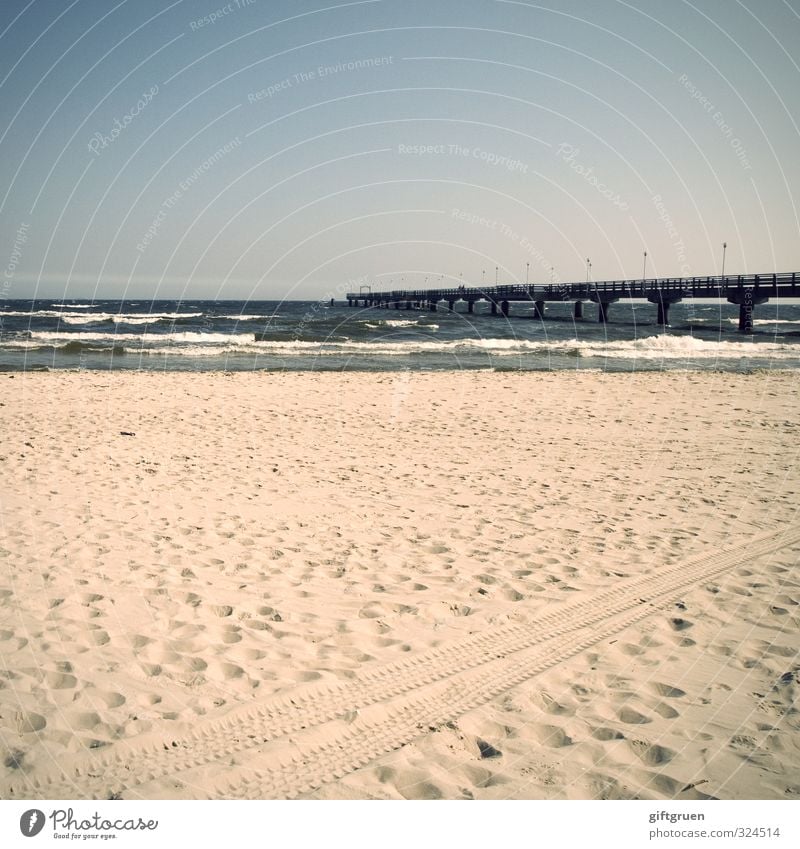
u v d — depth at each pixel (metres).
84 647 3.98
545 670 3.86
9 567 5.07
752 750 3.15
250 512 6.66
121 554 5.41
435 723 3.37
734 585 5.05
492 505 7.11
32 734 3.20
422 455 9.50
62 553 5.38
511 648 4.11
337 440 10.41
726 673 3.82
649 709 3.48
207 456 9.05
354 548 5.73
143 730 3.25
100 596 4.64
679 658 3.99
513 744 3.21
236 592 4.78
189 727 3.28
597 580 5.14
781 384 17.62
